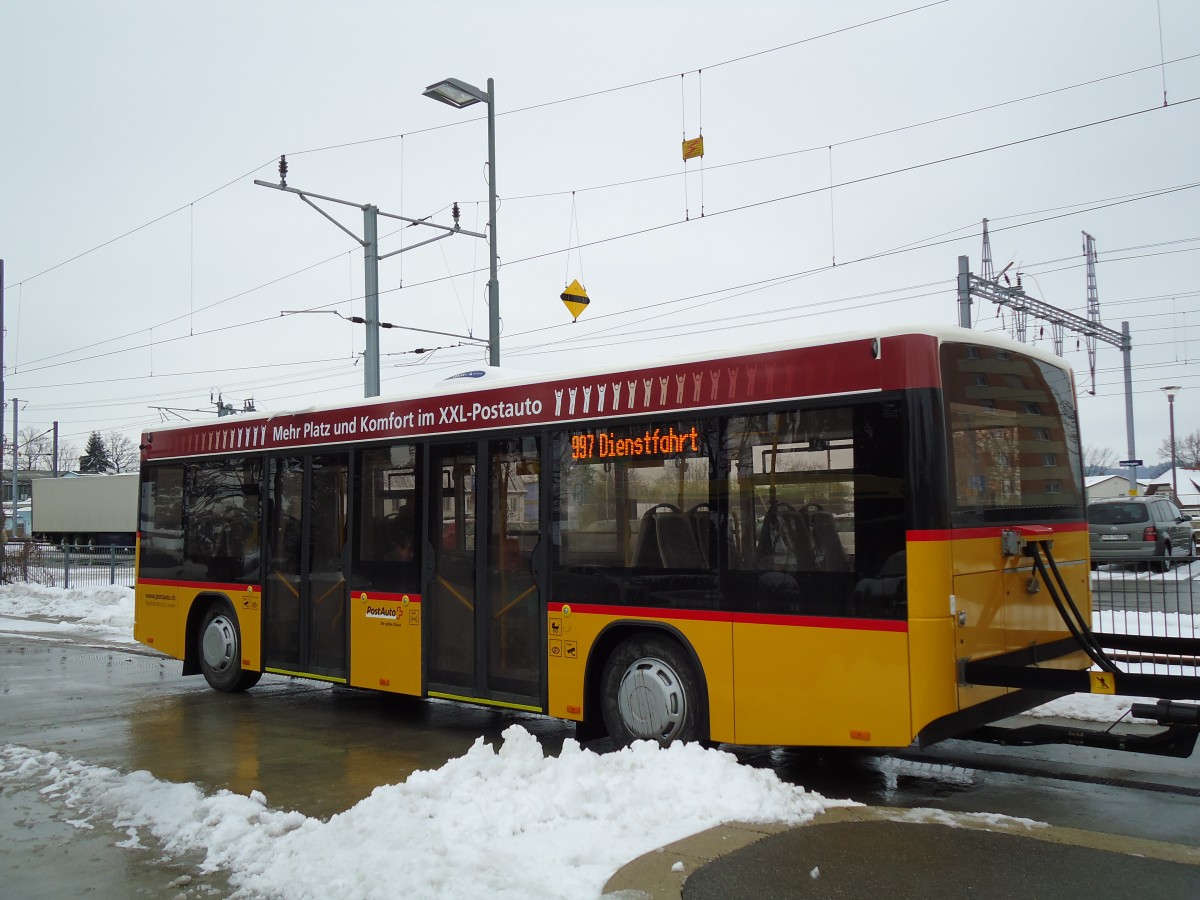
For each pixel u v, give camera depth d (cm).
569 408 772
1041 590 662
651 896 433
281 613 1027
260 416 1073
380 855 488
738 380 670
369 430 941
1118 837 510
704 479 681
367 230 1850
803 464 629
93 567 2511
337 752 809
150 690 1157
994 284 2678
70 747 838
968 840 505
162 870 523
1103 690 553
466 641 834
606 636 732
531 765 589
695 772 571
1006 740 627
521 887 444
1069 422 739
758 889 441
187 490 1164
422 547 876
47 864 536
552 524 772
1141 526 2342
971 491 608
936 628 568
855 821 535
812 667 612
